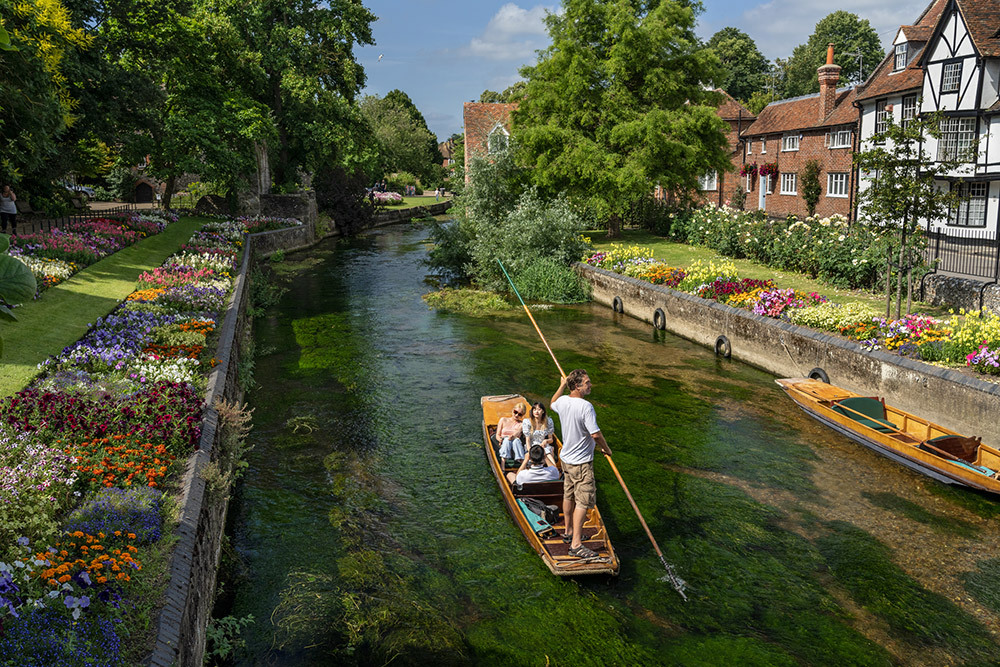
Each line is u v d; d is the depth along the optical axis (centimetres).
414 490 950
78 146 2341
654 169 2977
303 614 669
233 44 3388
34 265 1467
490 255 2491
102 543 532
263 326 1948
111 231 2152
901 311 1579
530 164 3083
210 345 1248
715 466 1033
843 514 889
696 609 700
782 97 7700
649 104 3069
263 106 3538
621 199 3016
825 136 3559
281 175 4272
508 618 682
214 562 705
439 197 8288
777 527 859
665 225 3312
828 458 1060
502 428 998
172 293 1511
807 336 1371
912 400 1128
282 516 873
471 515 882
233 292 1797
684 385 1418
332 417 1225
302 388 1388
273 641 632
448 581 741
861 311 1382
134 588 493
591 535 779
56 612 430
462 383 1422
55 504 568
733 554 800
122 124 2545
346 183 4591
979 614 694
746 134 4309
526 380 1445
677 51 3020
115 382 898
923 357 1152
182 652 470
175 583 520
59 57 1620
